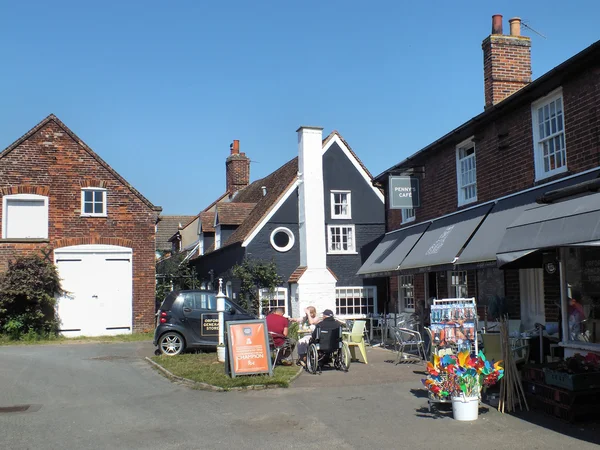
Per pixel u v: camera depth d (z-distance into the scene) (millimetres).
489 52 16438
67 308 22703
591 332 9500
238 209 29359
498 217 13242
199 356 16000
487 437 7598
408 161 18734
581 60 11141
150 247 23969
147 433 8242
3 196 22422
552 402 8469
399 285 20984
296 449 7336
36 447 7617
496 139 14539
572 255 9852
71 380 12734
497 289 14766
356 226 24719
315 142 24078
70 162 23312
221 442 7707
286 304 23719
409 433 7898
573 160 11742
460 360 8703
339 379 12180
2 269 22094
